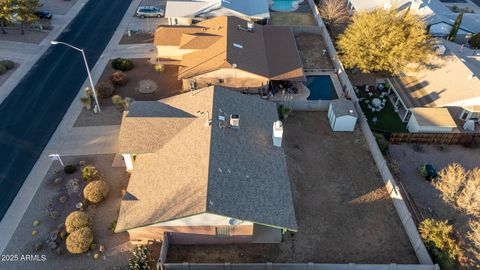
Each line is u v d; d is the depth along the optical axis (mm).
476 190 35531
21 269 31203
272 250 33375
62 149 42250
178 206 29797
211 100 39031
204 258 32531
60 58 56844
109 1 73438
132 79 53469
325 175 40656
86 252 32625
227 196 30312
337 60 55938
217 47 51906
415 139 45688
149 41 61750
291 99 50812
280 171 34906
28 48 58750
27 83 51688
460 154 44812
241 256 32812
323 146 44094
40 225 34469
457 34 63938
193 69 49625
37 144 42812
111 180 38719
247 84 50000
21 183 38281
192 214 28656
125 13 69500
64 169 39375
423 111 46531
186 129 37188
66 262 31844
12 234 33688
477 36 61219
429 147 45719
